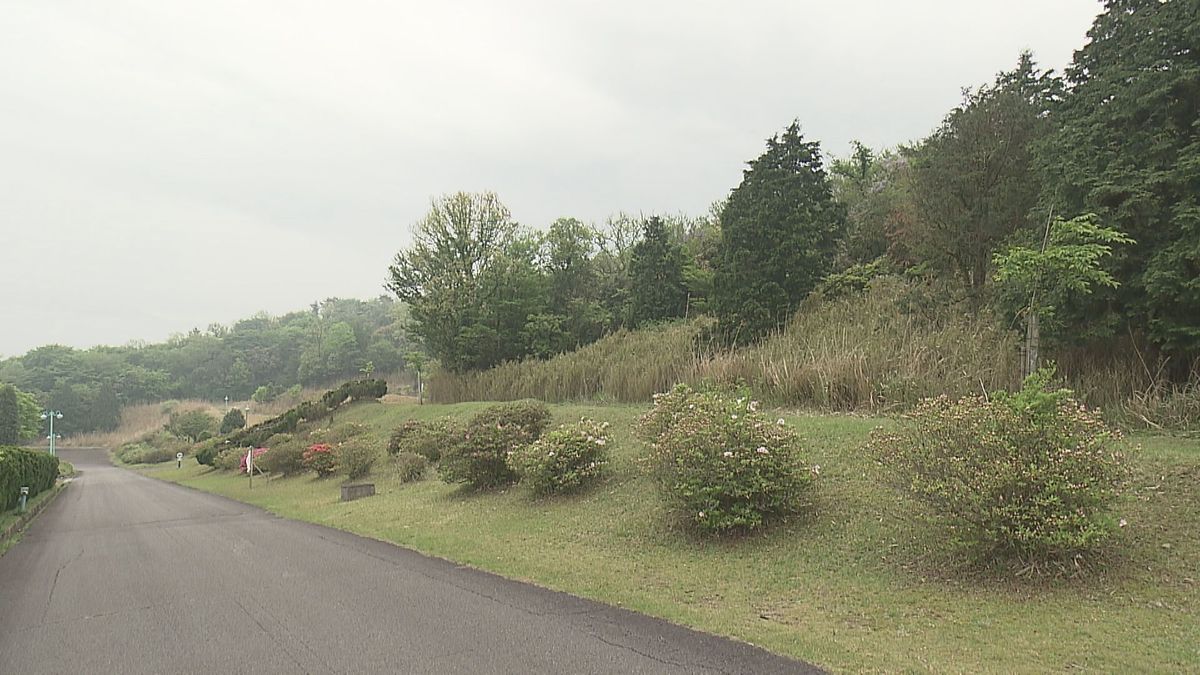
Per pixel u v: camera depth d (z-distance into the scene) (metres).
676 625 5.58
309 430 34.69
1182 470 7.29
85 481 39.91
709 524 8.28
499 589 7.04
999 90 15.30
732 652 4.85
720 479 8.34
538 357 32.06
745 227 19.92
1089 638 4.82
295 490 21.27
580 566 7.94
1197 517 6.41
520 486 13.41
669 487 8.83
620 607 6.20
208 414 74.25
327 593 7.13
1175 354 10.10
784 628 5.43
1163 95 9.57
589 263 40.84
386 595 6.92
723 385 15.66
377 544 10.23
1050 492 5.91
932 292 16.53
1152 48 9.79
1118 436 6.61
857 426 10.96
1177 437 8.77
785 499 8.36
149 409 98.31
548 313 35.75
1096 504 5.98
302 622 6.03
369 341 101.69
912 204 17.84
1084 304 10.16
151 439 75.50
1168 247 9.30
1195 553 5.89
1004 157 14.81
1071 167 10.38
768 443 8.52
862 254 25.27
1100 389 10.20
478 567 8.19
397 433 22.42
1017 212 14.66
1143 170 9.59
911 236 19.27
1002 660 4.53
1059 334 10.64
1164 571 5.73
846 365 13.50
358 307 151.00
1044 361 10.95
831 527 7.97
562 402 22.80
